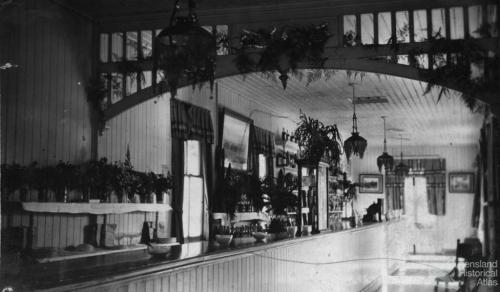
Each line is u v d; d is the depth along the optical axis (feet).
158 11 24.38
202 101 35.78
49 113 22.76
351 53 23.07
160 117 31.60
